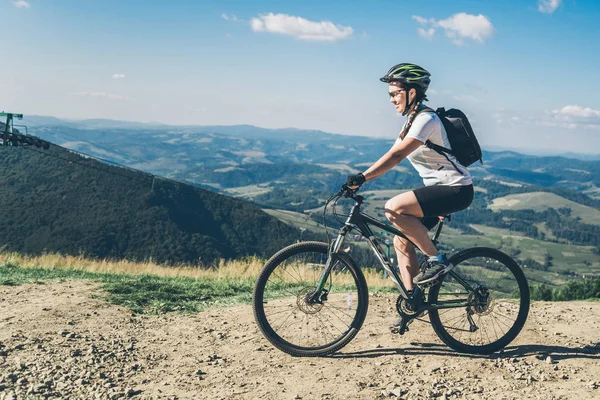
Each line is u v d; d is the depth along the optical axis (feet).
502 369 10.46
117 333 13.94
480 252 11.54
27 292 19.24
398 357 11.26
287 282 11.67
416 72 10.62
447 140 10.66
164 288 20.49
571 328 13.76
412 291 11.43
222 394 9.77
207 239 337.31
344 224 11.29
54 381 10.37
